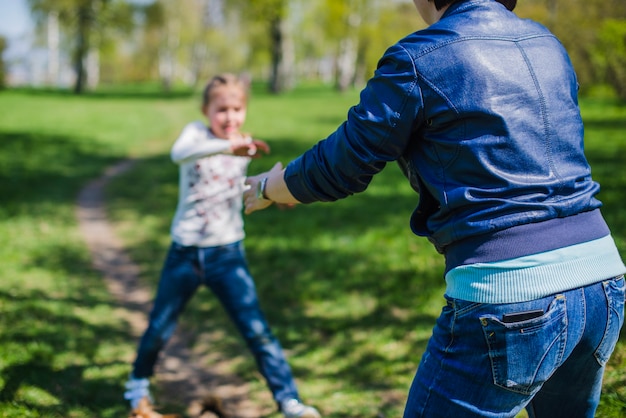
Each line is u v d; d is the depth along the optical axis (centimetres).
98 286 593
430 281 526
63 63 6109
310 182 182
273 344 325
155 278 625
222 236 326
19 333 438
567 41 1132
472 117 160
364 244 653
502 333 157
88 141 1802
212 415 354
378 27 3033
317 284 553
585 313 159
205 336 472
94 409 348
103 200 1043
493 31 169
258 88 4622
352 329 462
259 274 593
